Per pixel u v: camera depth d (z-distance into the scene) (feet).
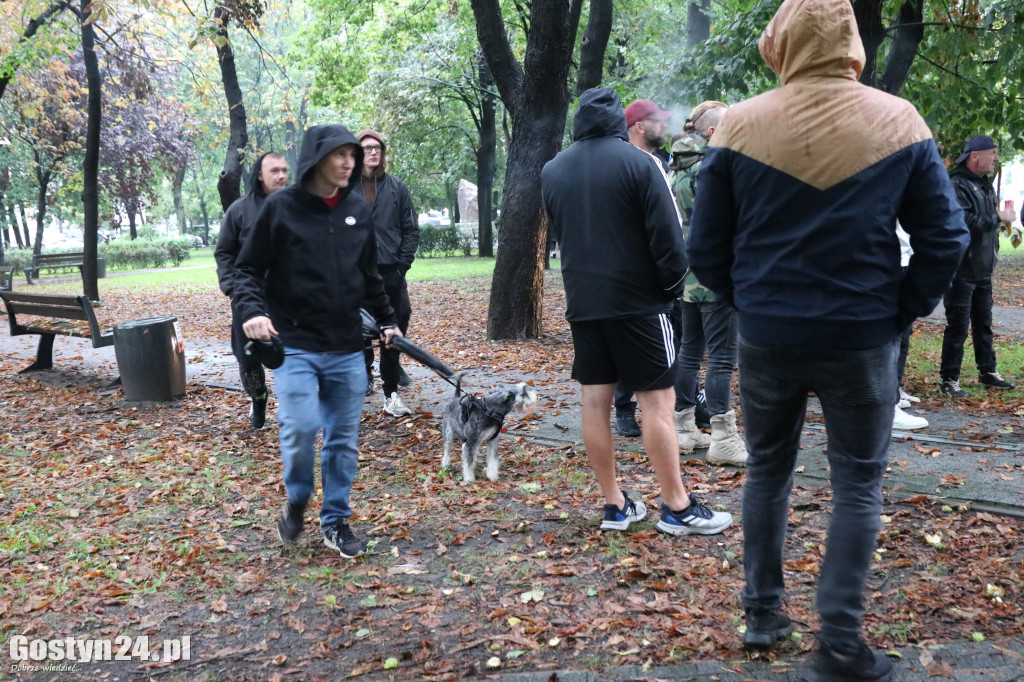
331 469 13.44
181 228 198.90
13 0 50.31
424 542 13.76
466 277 76.48
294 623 11.10
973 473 15.64
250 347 12.55
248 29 46.39
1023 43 38.50
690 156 17.38
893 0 38.27
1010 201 29.25
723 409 16.84
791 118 8.27
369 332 13.46
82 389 28.63
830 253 8.17
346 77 79.66
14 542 14.37
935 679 8.73
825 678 8.57
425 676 9.61
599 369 12.84
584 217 12.25
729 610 10.68
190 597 12.10
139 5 48.73
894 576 11.41
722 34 39.32
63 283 86.02
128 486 17.69
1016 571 11.30
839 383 8.38
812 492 14.90
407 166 107.24
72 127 98.68
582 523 14.14
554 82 34.27
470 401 16.57
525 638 10.36
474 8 34.60
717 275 9.32
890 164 8.05
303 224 12.57
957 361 22.29
